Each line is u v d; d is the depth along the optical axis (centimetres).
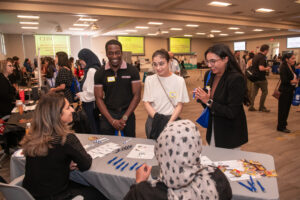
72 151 128
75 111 278
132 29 1383
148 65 1352
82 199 125
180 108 206
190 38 2078
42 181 125
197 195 66
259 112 537
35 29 1287
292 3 799
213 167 79
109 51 224
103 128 238
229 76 167
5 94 326
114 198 140
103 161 152
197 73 1744
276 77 1355
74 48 1688
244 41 1962
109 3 783
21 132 288
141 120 496
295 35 1598
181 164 65
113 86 235
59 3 725
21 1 693
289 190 224
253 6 845
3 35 1436
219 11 946
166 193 68
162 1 780
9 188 115
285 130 394
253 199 109
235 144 174
